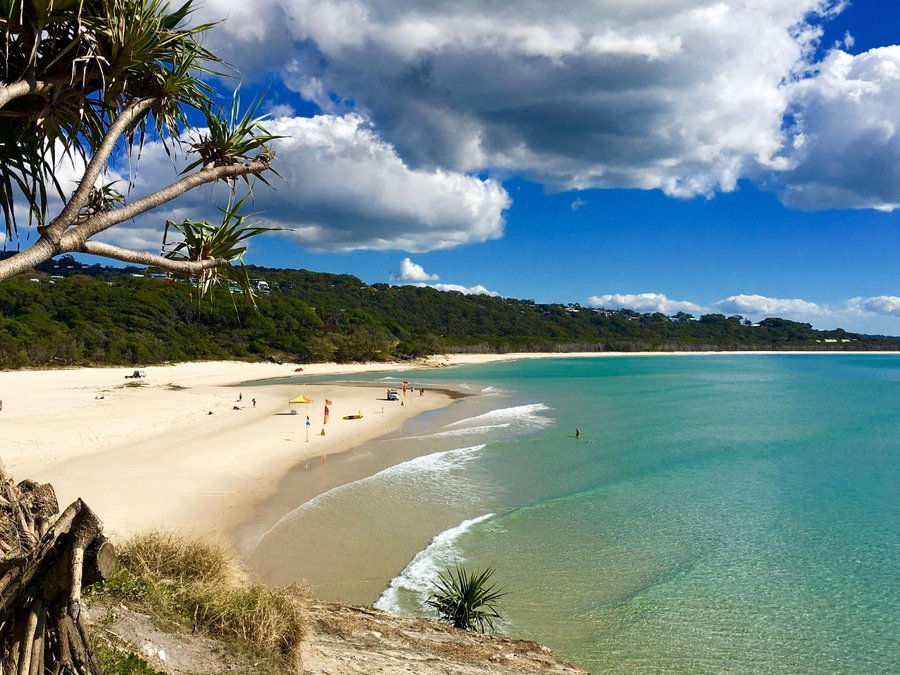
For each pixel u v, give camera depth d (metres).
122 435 34.62
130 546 7.23
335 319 131.62
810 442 40.31
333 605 9.95
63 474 25.08
